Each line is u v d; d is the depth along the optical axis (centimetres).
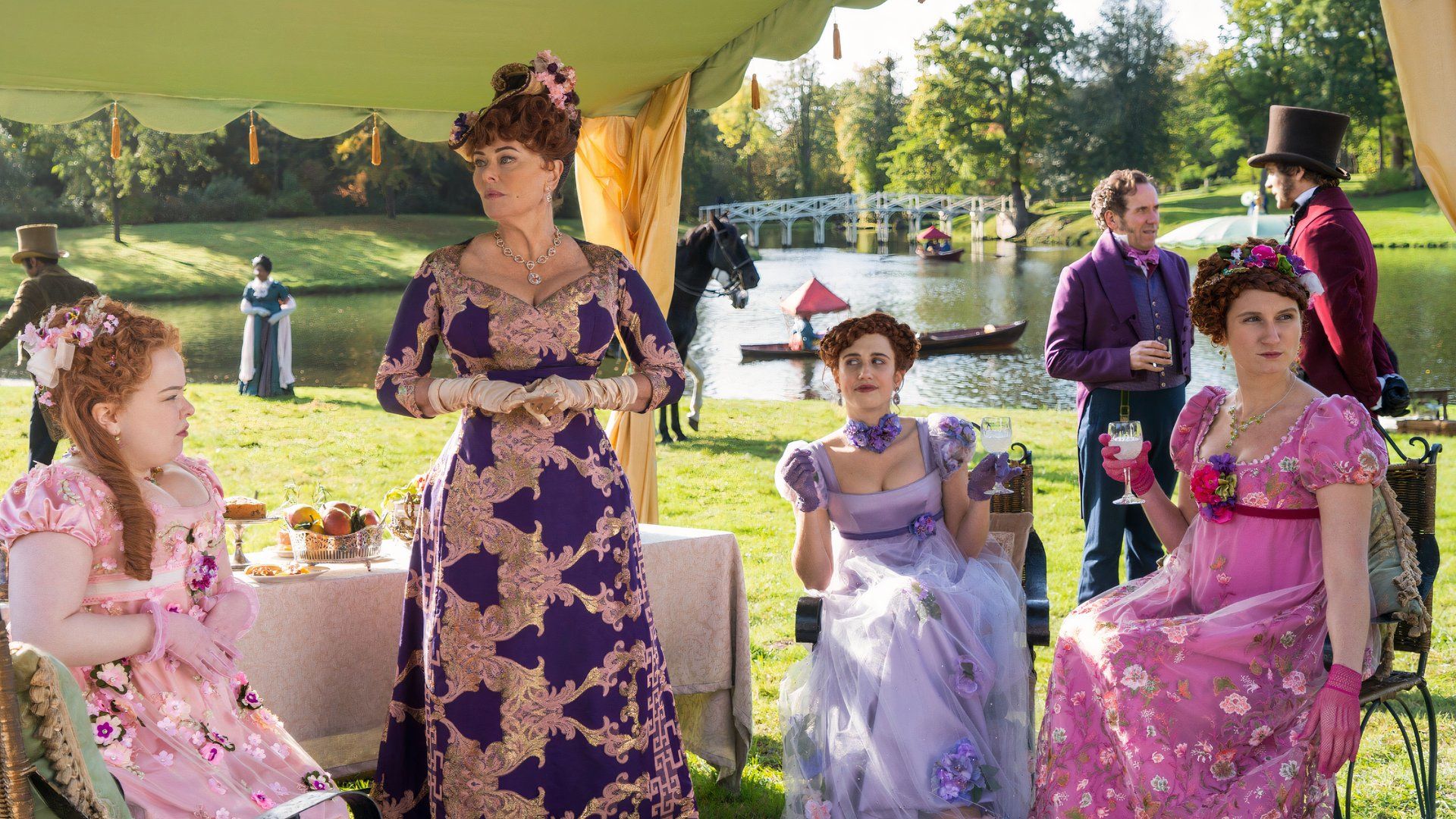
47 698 169
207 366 2131
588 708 280
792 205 6200
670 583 355
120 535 216
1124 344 447
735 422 1312
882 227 6166
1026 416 1441
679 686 358
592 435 288
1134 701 271
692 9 413
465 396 275
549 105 284
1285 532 277
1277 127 414
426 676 282
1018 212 6097
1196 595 291
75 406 215
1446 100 253
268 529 790
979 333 2473
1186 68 5878
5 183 4744
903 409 1608
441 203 5356
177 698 218
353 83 497
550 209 296
